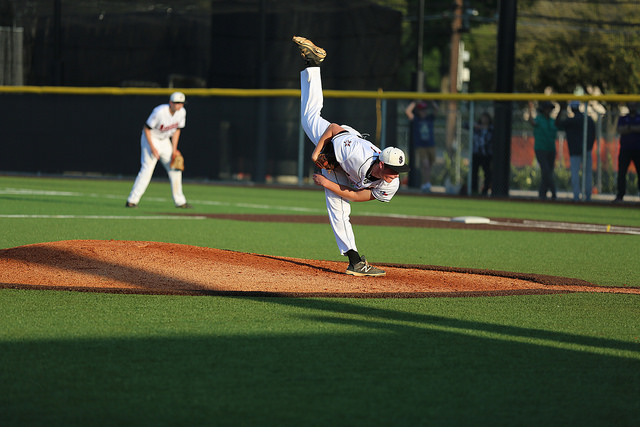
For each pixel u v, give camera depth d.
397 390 13.36
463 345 16.48
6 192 59.16
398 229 41.69
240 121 76.69
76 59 81.88
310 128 24.28
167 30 79.81
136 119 78.88
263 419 11.85
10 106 81.31
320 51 24.38
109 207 48.53
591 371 14.81
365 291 22.39
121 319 18.12
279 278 23.84
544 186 64.88
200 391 13.08
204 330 17.23
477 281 24.77
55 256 24.89
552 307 20.91
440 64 157.00
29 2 82.69
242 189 71.31
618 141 68.12
